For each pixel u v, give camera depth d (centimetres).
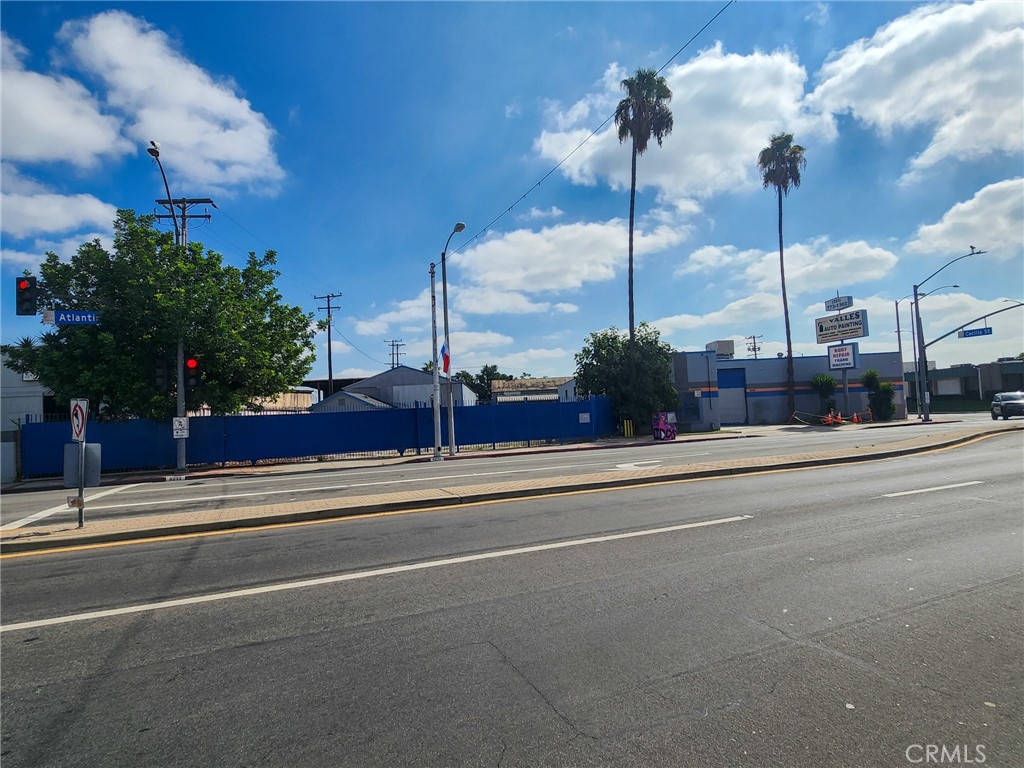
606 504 966
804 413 4716
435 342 2497
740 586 550
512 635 450
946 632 442
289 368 2583
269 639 455
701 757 298
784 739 312
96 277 2211
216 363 2250
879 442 2023
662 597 524
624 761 296
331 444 2578
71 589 592
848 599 512
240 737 324
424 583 577
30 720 347
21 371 2212
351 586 576
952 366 6850
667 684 371
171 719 344
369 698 362
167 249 2245
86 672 406
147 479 1953
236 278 2430
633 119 3434
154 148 1975
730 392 4869
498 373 9950
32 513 1166
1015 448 1761
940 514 852
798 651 414
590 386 3762
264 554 708
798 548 679
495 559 654
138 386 2112
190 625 488
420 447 2750
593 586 557
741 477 1259
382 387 5791
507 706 349
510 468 1723
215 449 2386
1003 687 362
